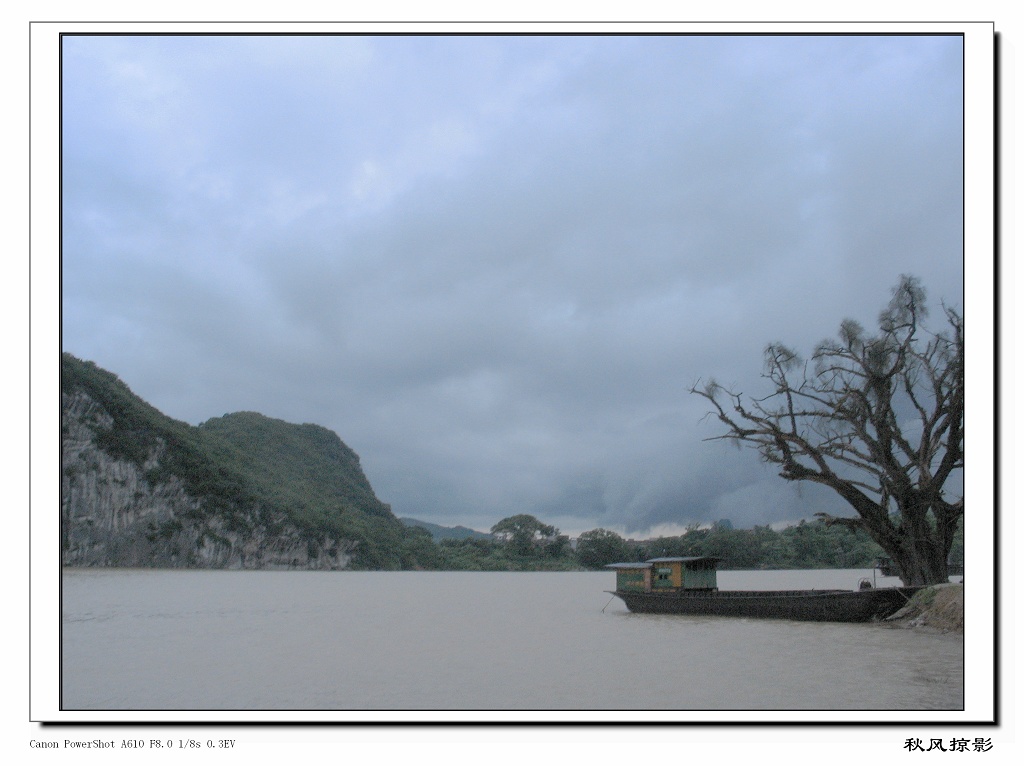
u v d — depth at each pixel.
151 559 192.00
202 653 34.94
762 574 150.50
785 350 45.44
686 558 51.53
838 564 178.62
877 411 42.97
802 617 43.88
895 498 43.62
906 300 42.03
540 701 23.06
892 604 41.19
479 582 150.00
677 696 23.38
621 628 44.19
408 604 74.00
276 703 23.28
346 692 24.98
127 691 25.47
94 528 185.50
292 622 52.00
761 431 45.56
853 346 43.34
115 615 58.22
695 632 40.69
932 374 41.31
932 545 42.72
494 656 33.12
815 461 44.78
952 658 29.55
